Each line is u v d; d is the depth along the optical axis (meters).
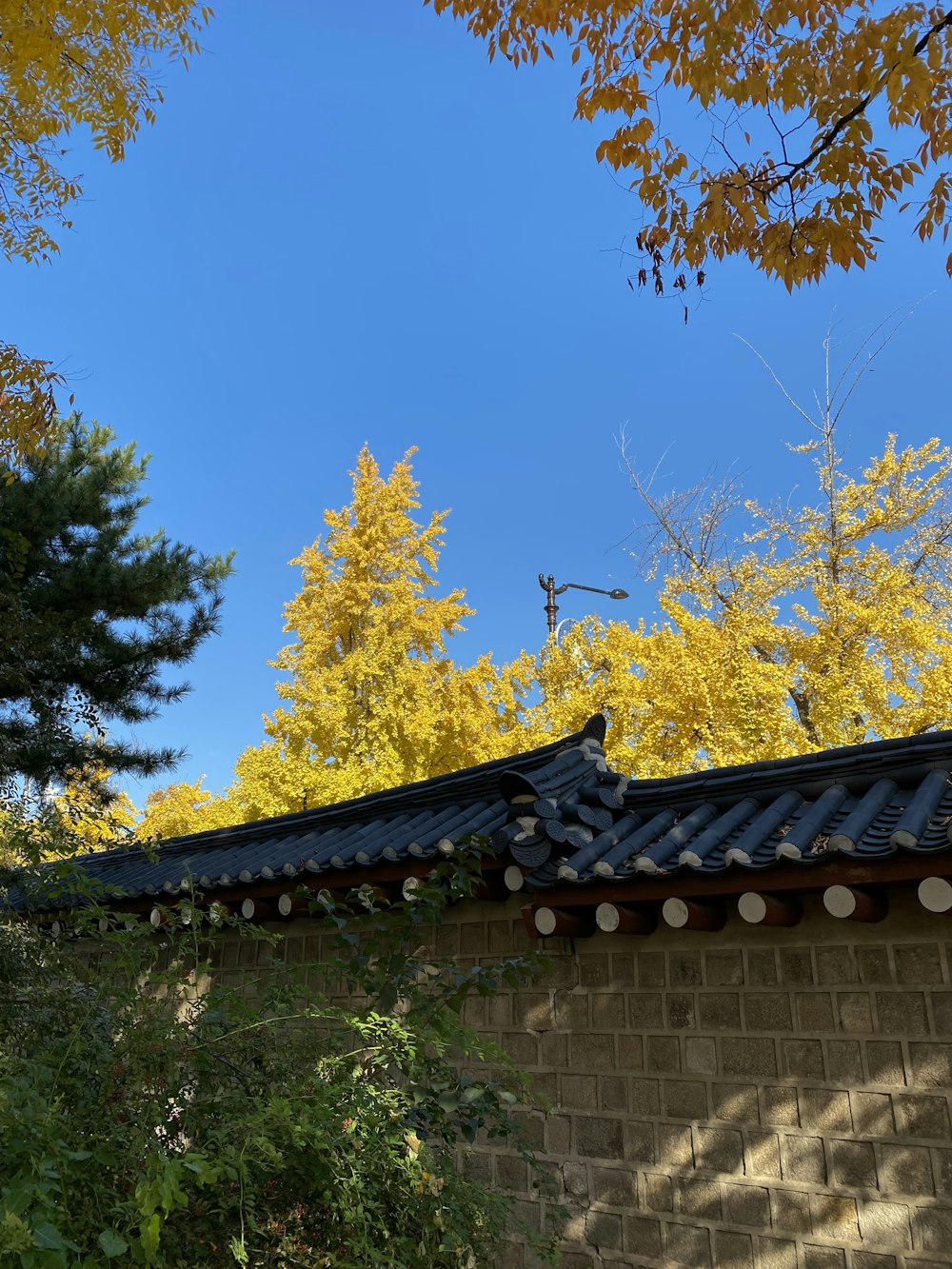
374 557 18.16
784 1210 4.22
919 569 13.14
